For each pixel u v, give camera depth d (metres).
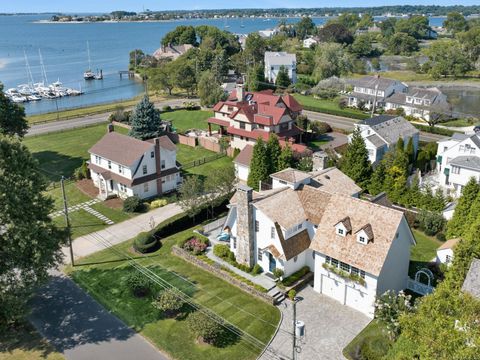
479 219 40.47
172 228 54.88
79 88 163.12
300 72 166.00
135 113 88.25
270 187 60.28
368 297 39.66
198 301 41.78
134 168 63.09
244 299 42.19
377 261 38.50
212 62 154.62
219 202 58.59
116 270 47.19
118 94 151.38
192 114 111.81
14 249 35.78
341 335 37.41
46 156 82.06
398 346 32.44
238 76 167.50
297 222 44.25
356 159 61.91
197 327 36.31
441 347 22.31
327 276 42.19
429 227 53.75
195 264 48.12
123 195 65.12
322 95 129.88
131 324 39.25
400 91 123.06
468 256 34.94
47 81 178.38
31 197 37.88
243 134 83.62
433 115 99.69
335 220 42.38
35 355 35.91
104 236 54.66
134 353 35.81
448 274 36.06
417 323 25.66
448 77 168.38
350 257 39.94
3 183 36.06
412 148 72.94
